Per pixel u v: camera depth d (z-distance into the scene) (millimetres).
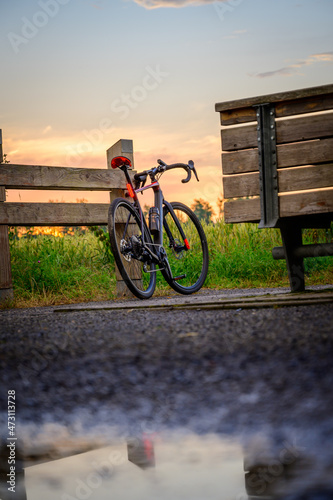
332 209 3688
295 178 3779
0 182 5516
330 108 3680
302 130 3748
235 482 1255
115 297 6035
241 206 3953
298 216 3848
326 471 1258
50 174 5770
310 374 1826
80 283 6566
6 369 2182
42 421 1735
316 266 6434
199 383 1890
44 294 5863
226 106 3930
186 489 1241
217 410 1671
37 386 1999
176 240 5785
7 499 1269
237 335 2439
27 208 5668
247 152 3922
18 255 6895
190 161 5680
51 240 7625
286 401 1655
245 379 1869
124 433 1616
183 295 5539
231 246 7809
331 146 3678
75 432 1649
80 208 5996
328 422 1481
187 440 1519
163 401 1790
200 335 2510
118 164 5141
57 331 2912
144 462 1425
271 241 7828
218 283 6637
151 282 5285
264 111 3834
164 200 5613
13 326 3244
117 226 6180
